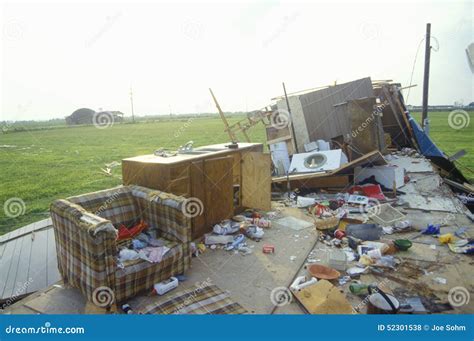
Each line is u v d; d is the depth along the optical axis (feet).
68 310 10.80
